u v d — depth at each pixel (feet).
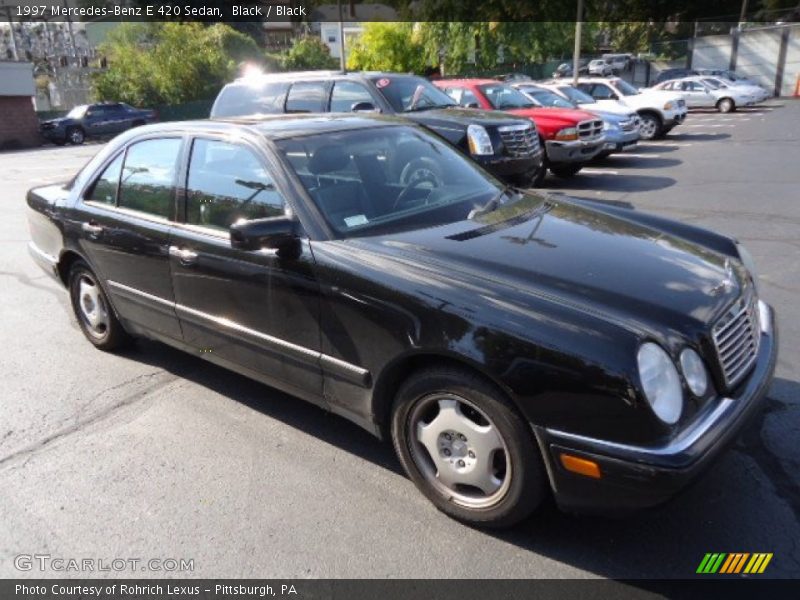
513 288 9.20
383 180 12.44
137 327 14.90
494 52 96.37
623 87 61.41
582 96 54.39
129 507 10.59
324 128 13.10
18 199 42.01
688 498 10.10
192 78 119.85
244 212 11.93
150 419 13.25
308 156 12.00
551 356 8.29
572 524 9.70
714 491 10.22
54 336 17.93
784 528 9.40
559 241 10.84
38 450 12.33
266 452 11.93
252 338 11.84
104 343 16.43
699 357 8.61
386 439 10.70
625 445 8.00
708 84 88.07
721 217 28.17
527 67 116.06
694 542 9.23
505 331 8.59
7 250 27.96
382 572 9.00
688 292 9.33
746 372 9.43
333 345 10.53
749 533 9.35
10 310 20.26
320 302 10.48
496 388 8.79
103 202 15.11
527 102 41.91
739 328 9.48
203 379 14.94
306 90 32.22
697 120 77.36
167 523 10.18
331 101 31.58
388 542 9.53
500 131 29.66
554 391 8.27
